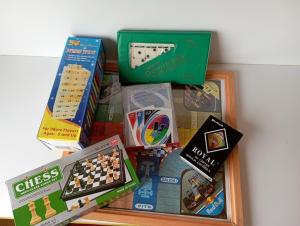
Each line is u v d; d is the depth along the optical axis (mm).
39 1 759
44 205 692
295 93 884
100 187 712
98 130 834
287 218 713
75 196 703
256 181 761
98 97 876
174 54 826
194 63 840
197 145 771
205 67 846
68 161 752
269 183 758
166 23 802
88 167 741
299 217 713
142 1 739
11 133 837
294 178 763
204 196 738
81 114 730
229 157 775
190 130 827
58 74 786
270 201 735
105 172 732
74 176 729
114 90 899
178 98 882
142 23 808
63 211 686
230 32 818
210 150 763
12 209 688
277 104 868
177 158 789
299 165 779
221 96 882
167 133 792
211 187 748
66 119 723
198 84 895
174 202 731
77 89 765
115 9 770
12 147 818
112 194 707
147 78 887
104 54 914
